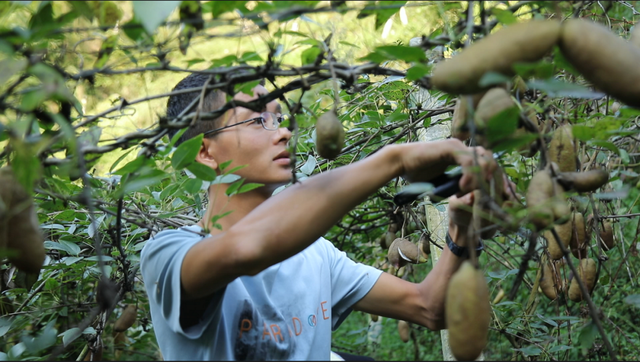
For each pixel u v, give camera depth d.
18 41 1.02
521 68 0.90
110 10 1.11
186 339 1.31
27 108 0.90
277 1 1.07
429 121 2.03
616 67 0.89
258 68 1.11
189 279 1.17
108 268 2.01
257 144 1.45
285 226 1.08
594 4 1.72
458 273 0.95
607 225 1.95
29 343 1.29
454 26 1.17
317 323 1.49
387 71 1.15
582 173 1.02
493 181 1.04
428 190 1.09
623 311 2.81
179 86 1.56
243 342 1.35
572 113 1.53
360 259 3.20
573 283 1.72
